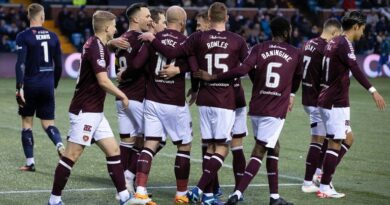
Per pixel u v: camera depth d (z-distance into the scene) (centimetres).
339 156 1261
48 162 1497
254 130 1120
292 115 2377
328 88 1199
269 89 1097
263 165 1489
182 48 1102
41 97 1388
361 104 2758
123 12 4269
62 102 2664
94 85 1041
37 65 1383
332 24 1259
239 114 1155
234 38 1111
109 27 1055
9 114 2306
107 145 1059
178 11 1121
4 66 3728
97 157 1558
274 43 1111
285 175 1401
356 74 1173
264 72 1098
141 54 1113
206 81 1105
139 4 1162
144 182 1101
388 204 1160
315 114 1248
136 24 1163
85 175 1362
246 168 1109
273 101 1098
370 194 1236
